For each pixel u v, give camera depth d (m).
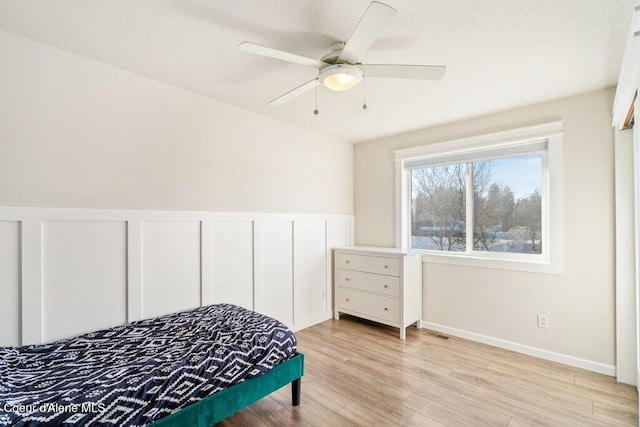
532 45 1.91
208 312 2.44
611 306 2.49
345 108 2.99
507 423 1.89
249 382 1.83
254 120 3.11
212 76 2.36
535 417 1.95
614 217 2.48
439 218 3.64
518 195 3.06
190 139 2.63
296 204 3.53
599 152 2.54
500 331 3.03
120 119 2.25
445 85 2.47
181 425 1.54
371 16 1.34
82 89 2.08
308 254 3.64
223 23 1.72
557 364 2.67
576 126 2.64
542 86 2.49
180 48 1.98
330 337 3.28
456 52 1.99
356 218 4.30
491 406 2.06
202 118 2.71
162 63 2.17
